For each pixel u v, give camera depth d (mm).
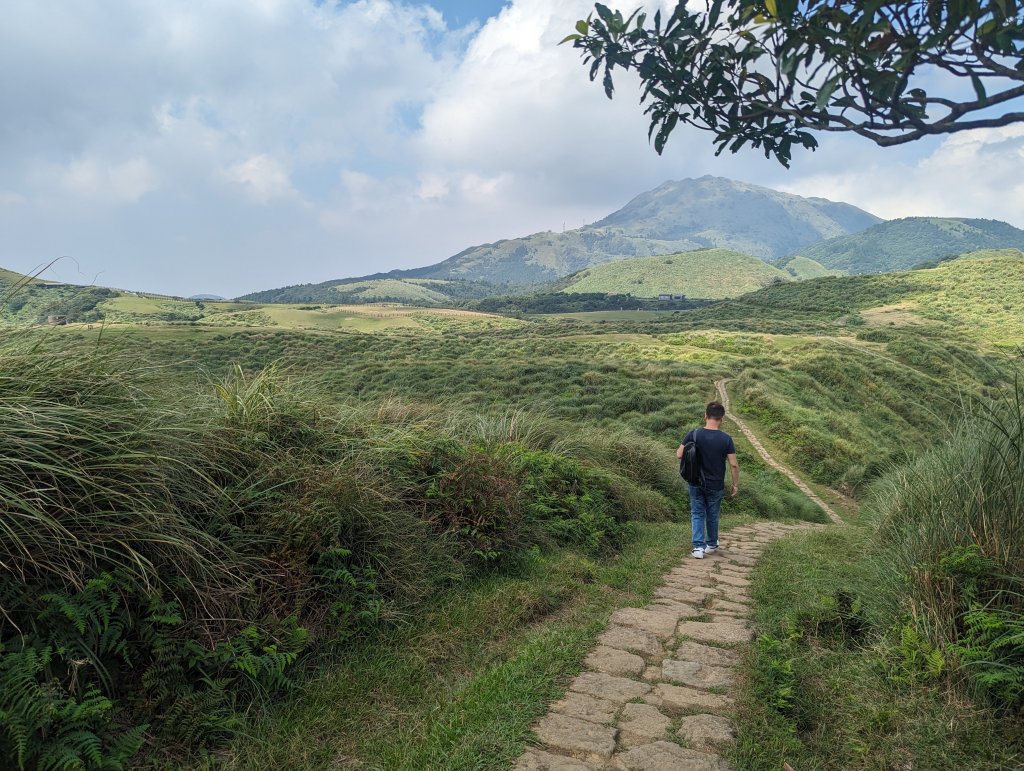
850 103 1674
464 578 4832
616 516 8430
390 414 7195
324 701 2984
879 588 3969
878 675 3232
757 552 7500
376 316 134125
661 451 12312
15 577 2455
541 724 2857
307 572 3643
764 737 2738
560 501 7160
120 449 3061
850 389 32031
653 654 3855
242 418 4355
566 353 46062
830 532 8734
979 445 3629
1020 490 3307
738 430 23859
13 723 2049
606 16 1994
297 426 4688
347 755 2600
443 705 2992
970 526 3410
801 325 74688
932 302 91750
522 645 3910
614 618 4566
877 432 25906
